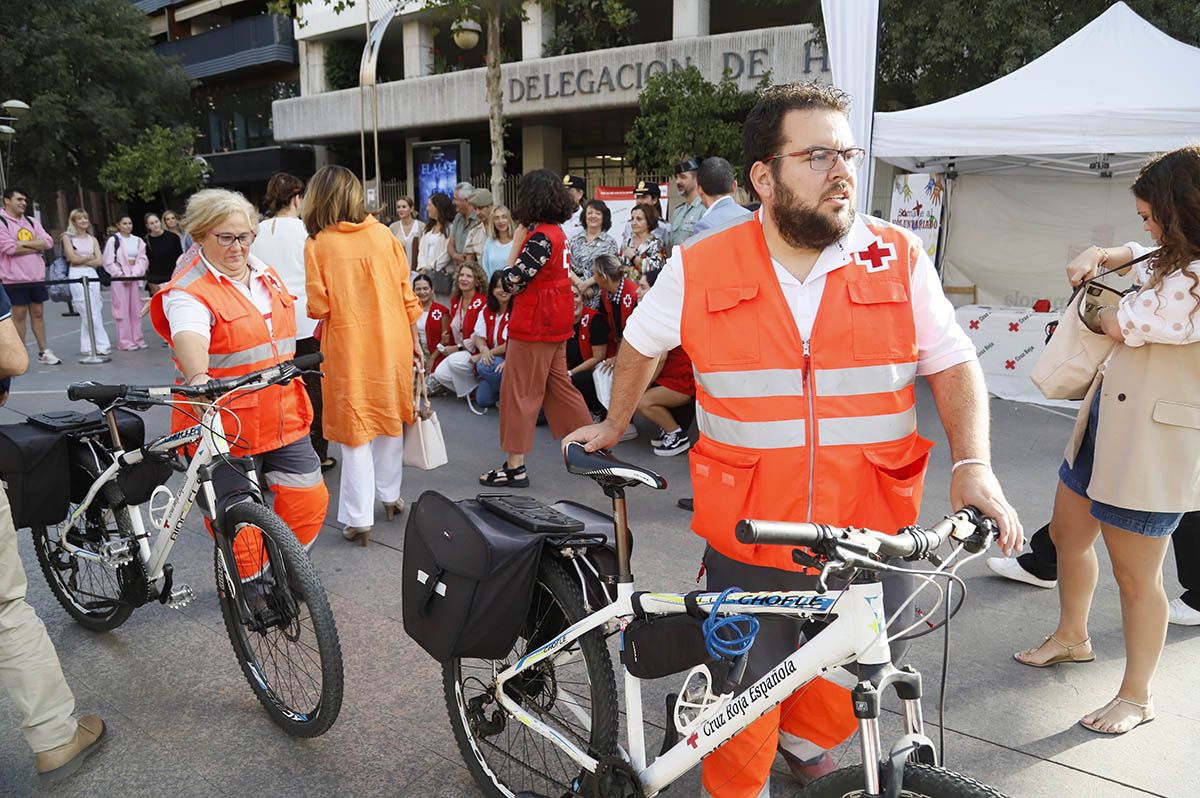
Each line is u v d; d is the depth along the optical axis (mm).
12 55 23078
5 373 2582
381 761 2633
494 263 7039
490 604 2084
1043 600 3613
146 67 25906
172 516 3023
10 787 2520
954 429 1859
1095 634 3332
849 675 1768
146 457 3043
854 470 1861
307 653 2760
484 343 6938
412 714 2869
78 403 7312
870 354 1847
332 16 22969
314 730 2619
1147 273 2535
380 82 23297
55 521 3244
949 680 3018
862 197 6270
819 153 1744
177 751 2682
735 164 14961
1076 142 6223
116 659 3232
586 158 21422
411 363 4297
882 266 1870
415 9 20688
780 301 1884
